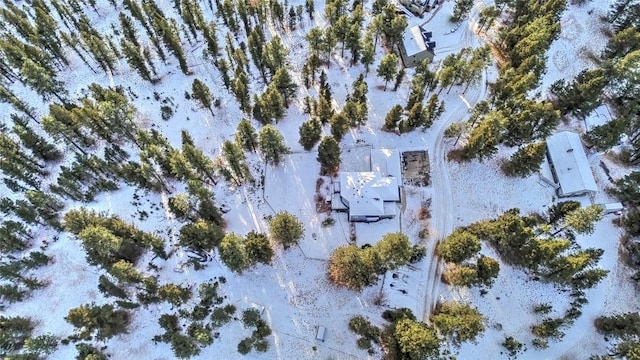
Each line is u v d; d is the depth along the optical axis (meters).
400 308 58.53
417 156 72.50
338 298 60.00
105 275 61.81
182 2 91.44
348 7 95.00
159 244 60.88
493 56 85.19
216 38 89.19
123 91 82.75
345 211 66.75
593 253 58.06
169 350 56.72
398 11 92.19
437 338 51.81
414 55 82.69
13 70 85.38
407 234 64.81
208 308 59.03
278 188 69.62
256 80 84.44
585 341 57.34
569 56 85.81
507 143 71.62
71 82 85.75
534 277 60.75
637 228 63.84
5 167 64.81
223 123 78.00
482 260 55.12
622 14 88.88
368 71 83.19
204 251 63.44
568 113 76.06
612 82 75.56
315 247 64.19
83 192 68.75
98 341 56.97
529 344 56.78
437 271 61.94
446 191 68.81
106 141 75.75
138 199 69.12
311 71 79.06
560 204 61.66
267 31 91.75
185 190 70.00
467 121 74.00
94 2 96.50
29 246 65.00
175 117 79.06
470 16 93.00
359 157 72.19
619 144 71.06
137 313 59.00
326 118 72.69
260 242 57.19
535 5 82.69
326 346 56.78
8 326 55.53
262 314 59.16
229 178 68.38
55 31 90.38
